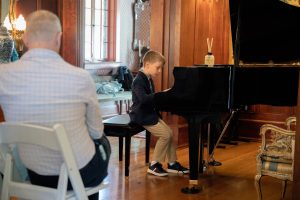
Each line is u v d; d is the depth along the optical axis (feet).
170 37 18.42
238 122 21.33
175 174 14.61
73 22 20.34
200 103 12.45
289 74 12.87
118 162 15.98
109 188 12.82
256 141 21.18
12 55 15.88
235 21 12.89
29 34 6.74
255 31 13.08
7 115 6.89
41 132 6.31
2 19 18.47
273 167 10.75
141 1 28.91
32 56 6.69
